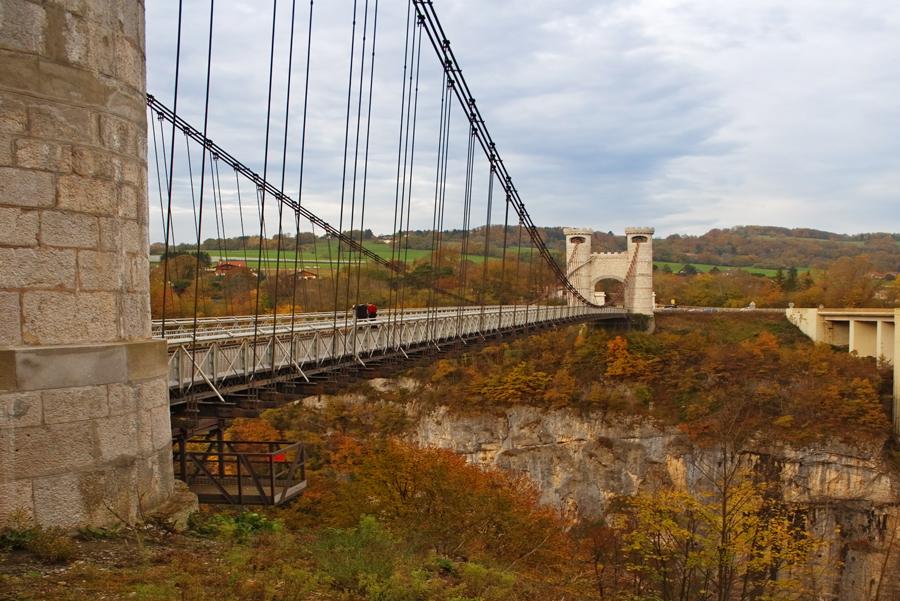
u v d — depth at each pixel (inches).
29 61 282.5
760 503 901.8
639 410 2437.3
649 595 745.0
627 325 3171.8
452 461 936.9
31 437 281.3
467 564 409.4
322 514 772.6
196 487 580.4
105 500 303.0
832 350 2726.4
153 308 1033.5
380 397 2534.5
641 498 845.2
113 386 306.8
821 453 2121.1
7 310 278.8
